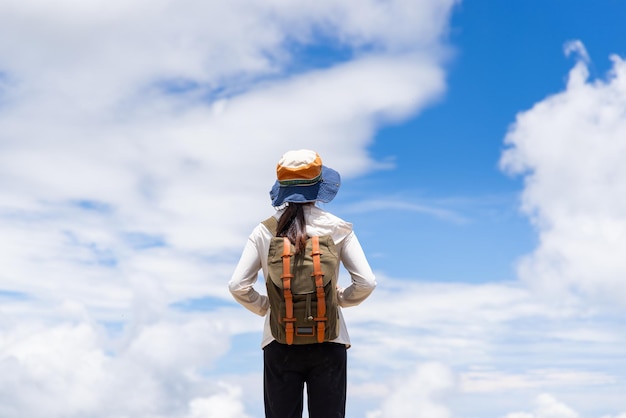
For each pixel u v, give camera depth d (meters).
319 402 4.22
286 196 4.29
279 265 4.12
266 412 4.36
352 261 4.25
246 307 4.42
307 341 4.14
